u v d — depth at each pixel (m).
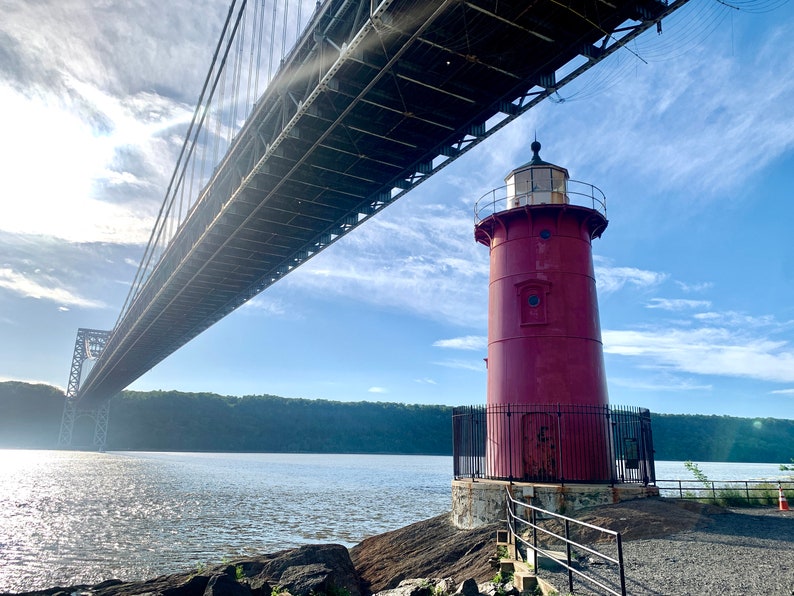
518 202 22.28
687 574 9.62
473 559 14.71
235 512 39.94
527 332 20.69
